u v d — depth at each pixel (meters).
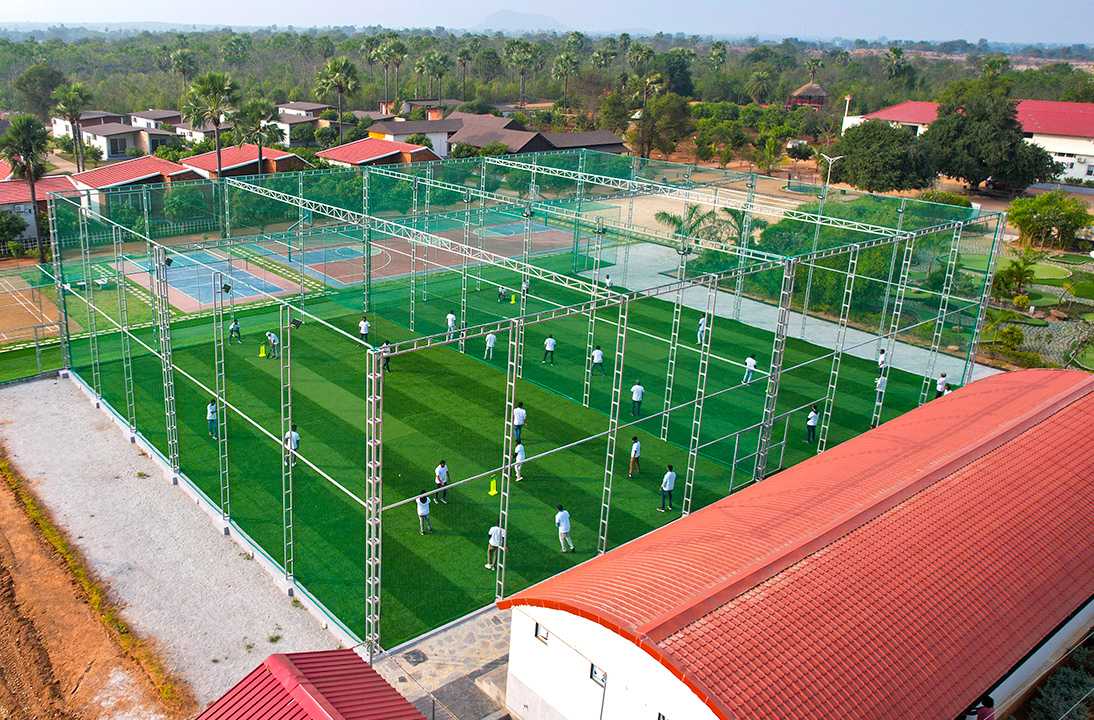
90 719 17.69
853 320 44.50
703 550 18.39
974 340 38.00
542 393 34.28
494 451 29.44
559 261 51.84
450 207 59.97
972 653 16.36
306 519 24.89
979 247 43.12
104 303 43.34
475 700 18.55
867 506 19.81
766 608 15.87
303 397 33.00
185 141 84.50
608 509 24.11
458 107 110.12
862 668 15.09
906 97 141.88
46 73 104.44
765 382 36.09
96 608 21.00
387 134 82.44
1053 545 19.83
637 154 94.12
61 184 57.88
